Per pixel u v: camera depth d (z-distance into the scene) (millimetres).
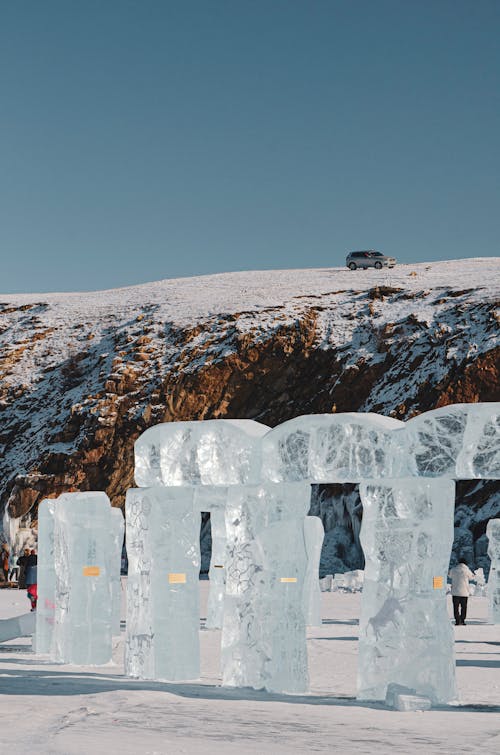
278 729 8430
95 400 58000
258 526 11961
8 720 8547
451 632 10906
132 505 13039
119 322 69188
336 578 36062
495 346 51875
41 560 16297
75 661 14398
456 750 7414
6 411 62500
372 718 9273
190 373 57844
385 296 63531
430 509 10906
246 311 63844
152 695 10438
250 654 11773
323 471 11500
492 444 10711
